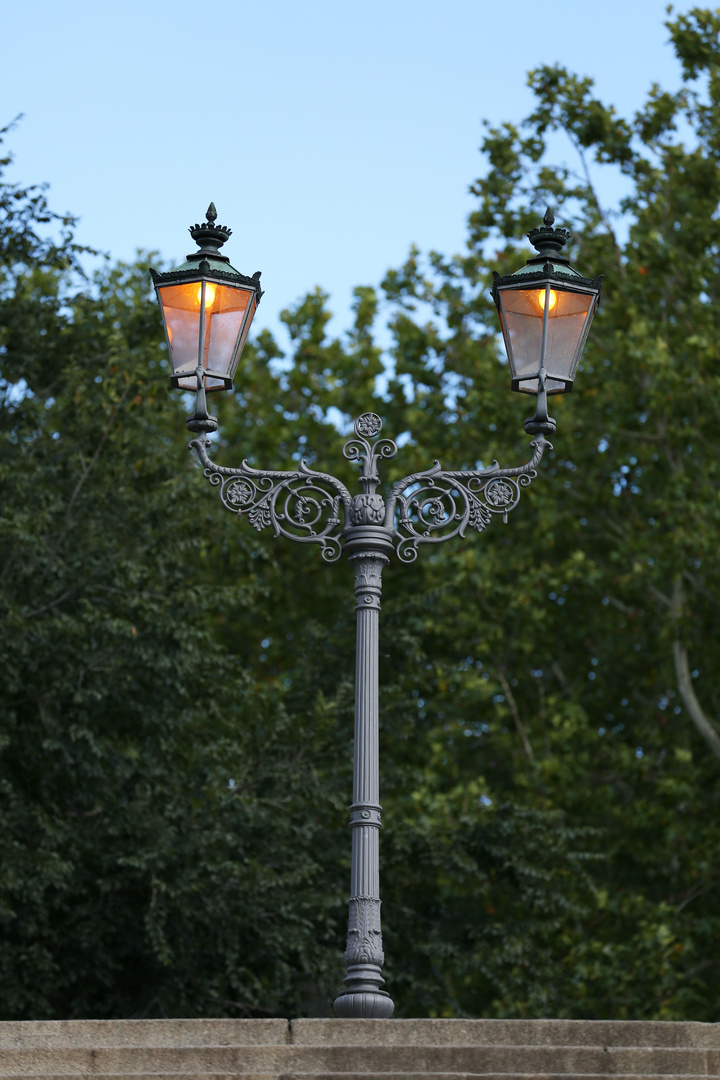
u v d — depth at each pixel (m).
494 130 22.80
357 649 8.25
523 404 22.58
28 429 16.73
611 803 22.14
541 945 19.78
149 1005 16.25
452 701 22.00
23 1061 6.57
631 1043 6.98
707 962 20.36
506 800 21.56
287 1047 6.68
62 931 15.88
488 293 24.36
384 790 19.30
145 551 16.53
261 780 17.44
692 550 20.59
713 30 22.14
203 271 8.42
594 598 24.08
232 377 8.48
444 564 21.88
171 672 16.00
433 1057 6.66
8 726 15.58
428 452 23.80
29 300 17.36
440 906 18.45
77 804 16.27
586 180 22.80
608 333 22.45
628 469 23.45
